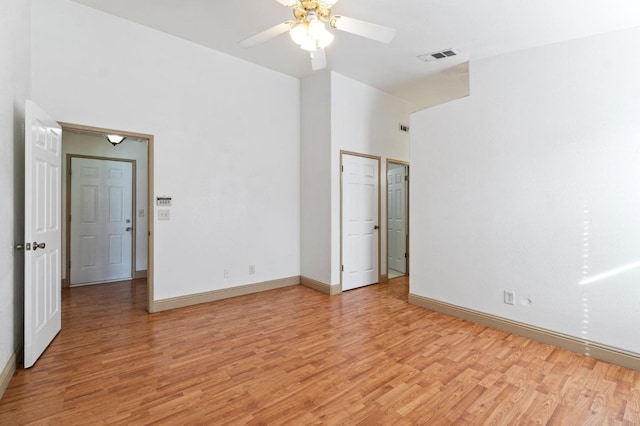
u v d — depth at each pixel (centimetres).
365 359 253
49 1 289
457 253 353
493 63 331
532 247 299
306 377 225
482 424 179
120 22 324
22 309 247
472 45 323
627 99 251
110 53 319
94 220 486
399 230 577
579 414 189
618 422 182
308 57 402
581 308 271
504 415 187
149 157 346
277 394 205
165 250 357
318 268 448
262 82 432
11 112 224
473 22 285
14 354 227
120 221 508
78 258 473
